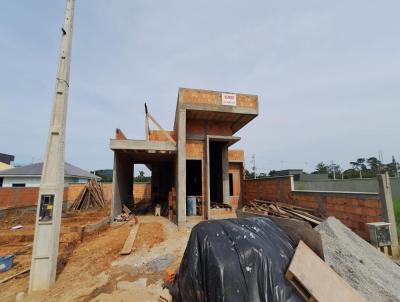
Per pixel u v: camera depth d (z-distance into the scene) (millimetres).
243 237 2604
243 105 10141
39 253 4027
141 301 3486
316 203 6531
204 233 2715
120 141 9781
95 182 17344
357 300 2098
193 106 9586
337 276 2367
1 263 4852
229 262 2297
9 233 8039
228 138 10312
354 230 5188
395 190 13977
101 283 4113
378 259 3264
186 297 2506
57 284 4109
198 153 10578
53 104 4469
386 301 2342
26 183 19391
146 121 11297
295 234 3086
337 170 57875
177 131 10172
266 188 9969
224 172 11516
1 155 32281
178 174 9250
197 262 2541
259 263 2303
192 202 10219
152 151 10336
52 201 4219
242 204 13172
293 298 2062
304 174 24438
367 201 4887
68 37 4777
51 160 4320
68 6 4910
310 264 2398
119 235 7395
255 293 2080
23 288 4078
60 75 4574
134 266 4836
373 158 63031
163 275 4379
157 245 6328
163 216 11672
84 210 14359
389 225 4398
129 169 14359
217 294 2135
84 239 7293
